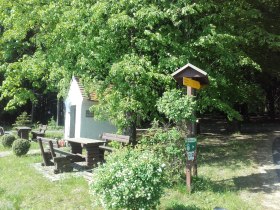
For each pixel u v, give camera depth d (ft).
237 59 42.98
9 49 66.13
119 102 38.65
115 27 38.91
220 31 41.93
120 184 20.80
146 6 39.17
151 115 41.11
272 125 88.22
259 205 24.85
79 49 42.34
